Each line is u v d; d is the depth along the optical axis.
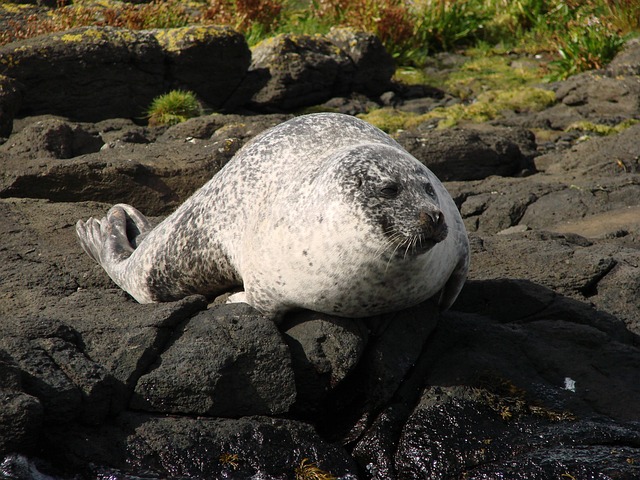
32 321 13.02
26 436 11.70
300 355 13.42
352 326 13.61
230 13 42.38
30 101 31.08
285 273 13.24
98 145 26.02
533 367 14.16
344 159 12.91
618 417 13.28
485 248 18.25
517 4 46.69
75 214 20.27
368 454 12.90
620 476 11.97
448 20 44.78
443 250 13.23
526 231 19.50
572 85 35.00
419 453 12.72
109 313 14.12
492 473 12.26
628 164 26.00
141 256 15.65
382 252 12.46
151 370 12.89
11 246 18.17
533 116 33.38
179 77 33.31
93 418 12.37
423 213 12.22
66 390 12.08
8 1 40.22
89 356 12.89
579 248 18.03
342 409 13.71
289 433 12.77
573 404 13.50
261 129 25.62
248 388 13.04
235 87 34.62
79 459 12.08
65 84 31.36
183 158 23.45
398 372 13.53
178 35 33.06
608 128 31.55
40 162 22.39
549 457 12.42
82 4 40.06
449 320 14.92
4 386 11.73
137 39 32.38
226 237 14.58
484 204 22.97
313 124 15.05
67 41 31.16
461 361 13.93
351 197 12.52
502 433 12.95
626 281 16.61
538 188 23.72
